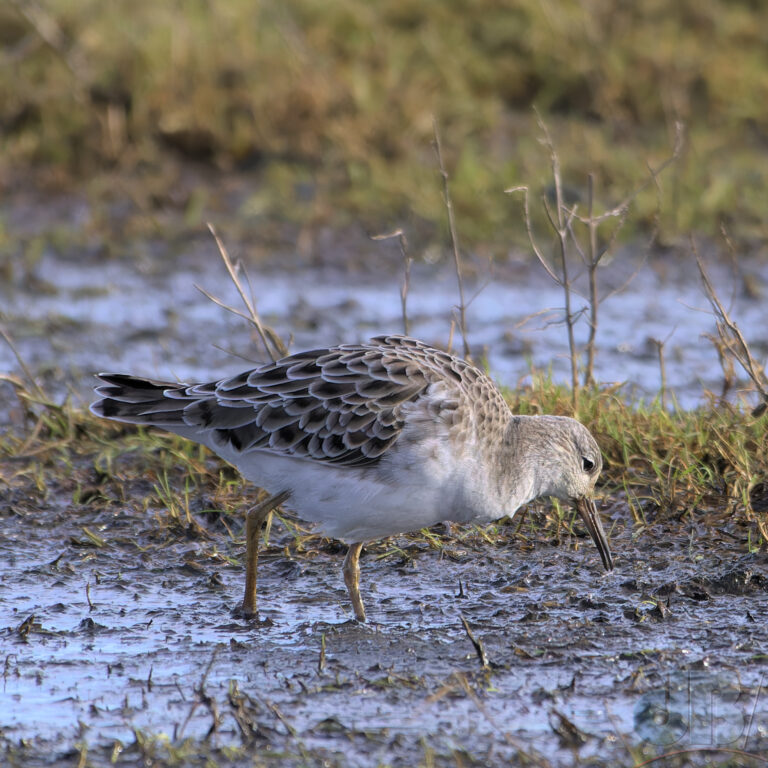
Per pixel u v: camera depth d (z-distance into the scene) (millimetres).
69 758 7094
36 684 8078
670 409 12992
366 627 8938
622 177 18984
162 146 20016
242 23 21734
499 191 18781
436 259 17922
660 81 21000
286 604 9398
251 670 8266
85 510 11055
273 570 10023
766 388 11773
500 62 21453
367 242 18266
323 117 20031
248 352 15062
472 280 17344
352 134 19688
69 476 11688
